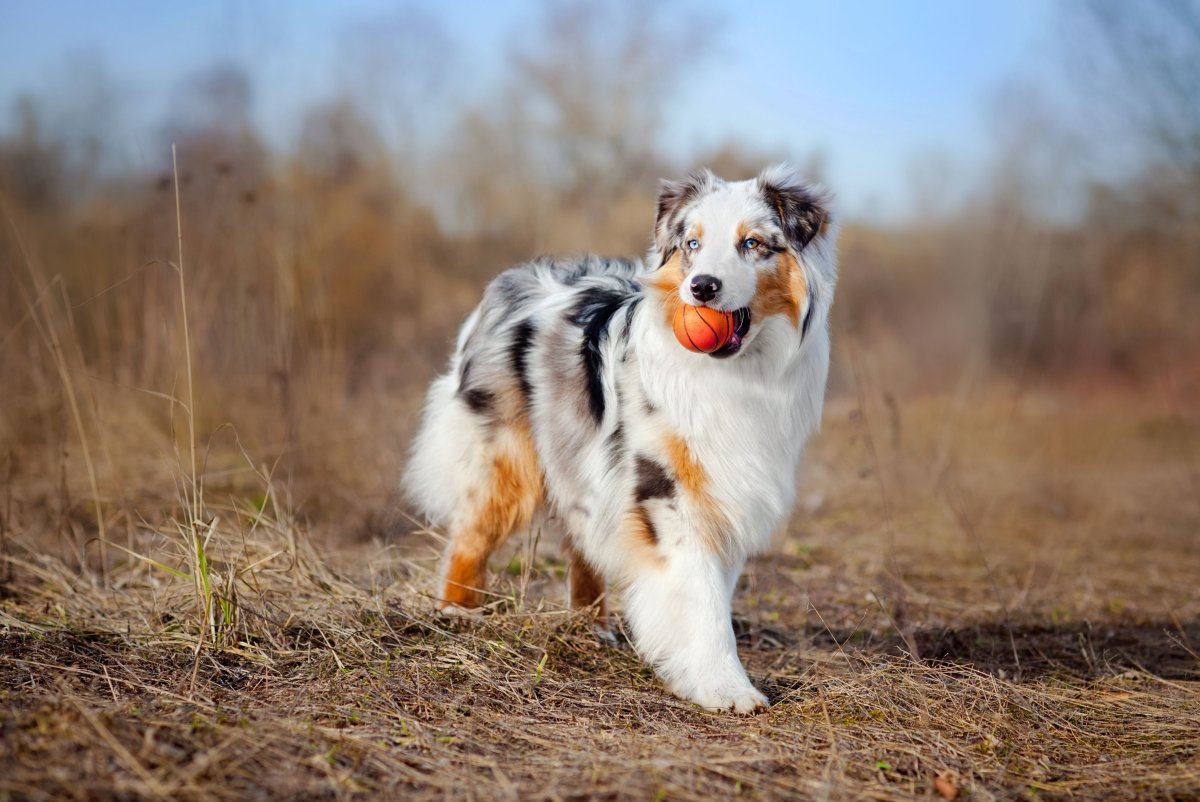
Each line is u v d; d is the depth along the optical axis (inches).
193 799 103.0
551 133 752.3
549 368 174.9
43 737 111.7
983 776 125.3
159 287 316.2
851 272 531.8
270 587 178.1
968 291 587.5
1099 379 569.3
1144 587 254.8
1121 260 606.5
